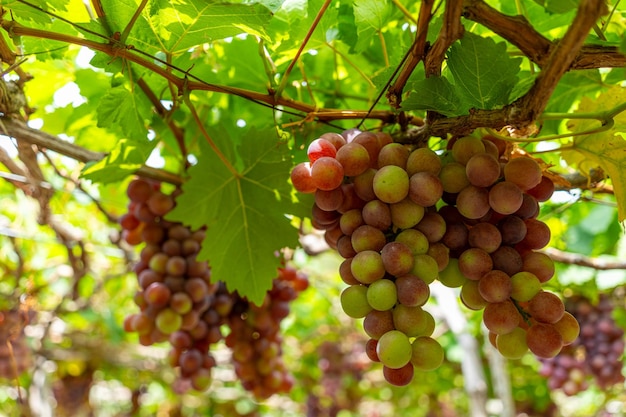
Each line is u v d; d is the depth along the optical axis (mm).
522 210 412
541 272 398
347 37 579
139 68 512
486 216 407
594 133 439
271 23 542
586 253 891
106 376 1501
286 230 534
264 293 542
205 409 1756
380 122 561
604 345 959
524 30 378
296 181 417
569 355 997
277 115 638
